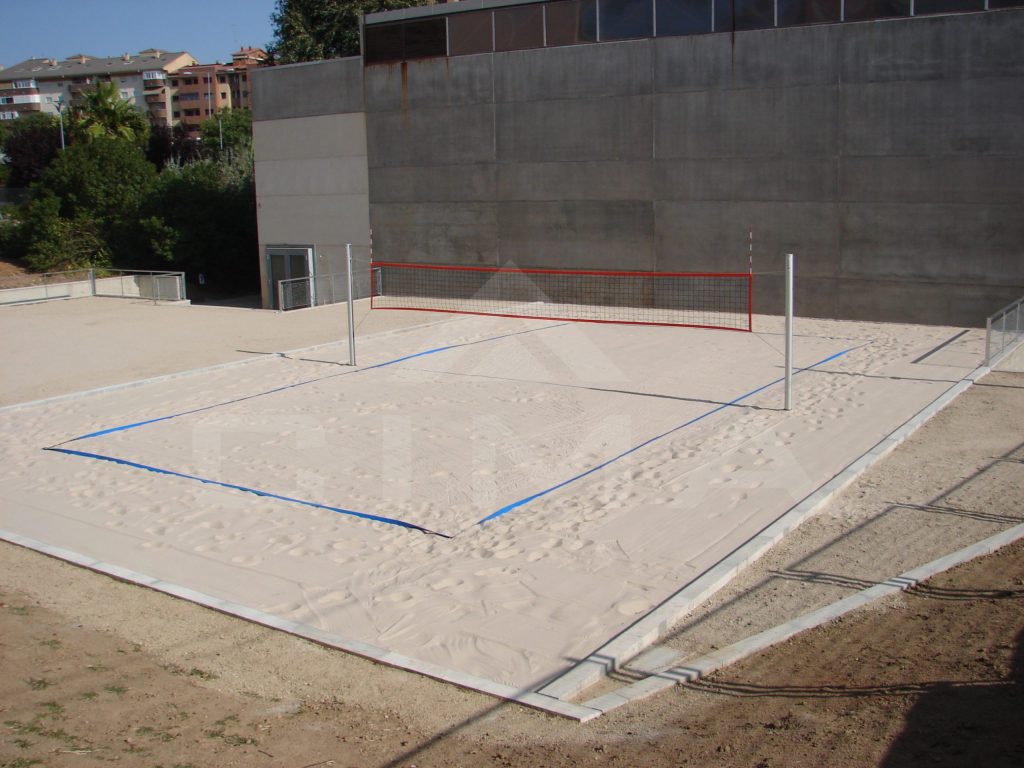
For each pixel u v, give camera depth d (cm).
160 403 1258
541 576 677
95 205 3650
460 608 631
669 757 421
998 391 1230
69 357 1622
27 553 749
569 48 2041
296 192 2484
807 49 1803
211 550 743
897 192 1767
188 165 3834
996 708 442
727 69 1884
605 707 488
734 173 1911
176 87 9706
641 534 751
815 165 1831
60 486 913
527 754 436
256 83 2491
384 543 751
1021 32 1622
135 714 480
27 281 2988
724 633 581
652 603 626
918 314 1791
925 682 480
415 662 551
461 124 2200
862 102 1770
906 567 667
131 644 580
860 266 1825
